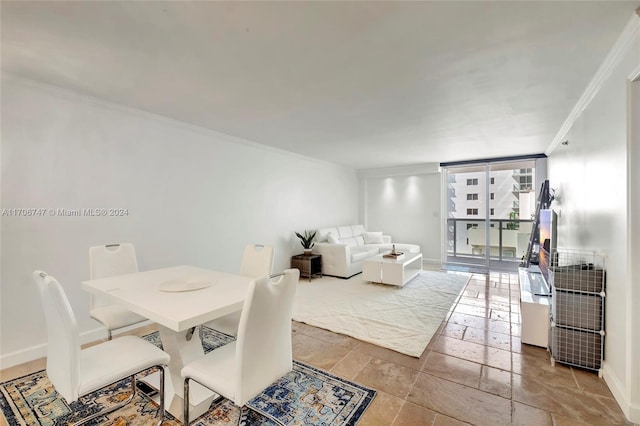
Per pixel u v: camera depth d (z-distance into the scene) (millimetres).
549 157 5113
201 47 1905
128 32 1740
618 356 1937
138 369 1601
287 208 5414
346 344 2773
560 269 2352
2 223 2396
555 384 2113
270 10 1531
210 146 4020
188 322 1428
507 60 2055
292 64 2121
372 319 3340
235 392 1354
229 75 2305
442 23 1646
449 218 6984
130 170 3168
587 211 2682
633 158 1757
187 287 1936
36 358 2541
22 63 2143
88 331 2844
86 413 1851
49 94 2598
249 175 4625
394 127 3723
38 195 2562
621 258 1891
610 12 1549
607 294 2145
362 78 2342
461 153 5441
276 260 5156
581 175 2900
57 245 2670
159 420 1759
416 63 2098
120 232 3094
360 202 7754
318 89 2562
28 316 2516
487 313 3523
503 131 3879
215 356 1638
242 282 2109
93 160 2885
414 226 7070
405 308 3689
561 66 2135
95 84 2500
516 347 2684
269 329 1469
